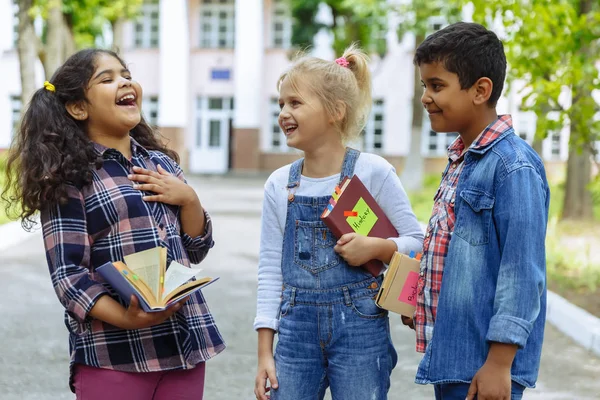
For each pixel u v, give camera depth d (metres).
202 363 2.76
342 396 2.87
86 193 2.61
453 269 2.47
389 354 2.95
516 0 7.58
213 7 33.59
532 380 2.45
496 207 2.43
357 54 3.06
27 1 18.53
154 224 2.67
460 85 2.51
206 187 24.53
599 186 9.59
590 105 7.61
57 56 18.95
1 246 11.24
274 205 3.00
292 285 2.92
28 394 4.79
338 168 2.98
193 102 33.91
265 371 2.94
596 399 4.83
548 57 7.64
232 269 9.44
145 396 2.63
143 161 2.82
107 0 23.05
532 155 2.48
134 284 2.41
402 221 2.99
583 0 8.47
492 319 2.36
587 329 6.17
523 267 2.33
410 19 20.02
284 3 27.75
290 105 2.95
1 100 33.62
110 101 2.67
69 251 2.53
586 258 10.11
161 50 33.25
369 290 2.89
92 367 2.59
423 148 31.36
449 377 2.45
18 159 2.65
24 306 7.30
